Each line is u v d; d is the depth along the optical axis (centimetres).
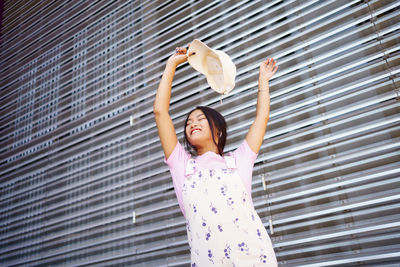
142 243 209
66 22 321
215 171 115
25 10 368
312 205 158
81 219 242
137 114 236
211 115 131
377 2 163
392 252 133
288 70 180
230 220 108
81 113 269
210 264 102
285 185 167
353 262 144
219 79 136
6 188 303
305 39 181
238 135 189
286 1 194
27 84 328
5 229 287
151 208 210
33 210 273
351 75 162
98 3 295
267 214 167
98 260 222
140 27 256
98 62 272
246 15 204
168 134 123
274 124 177
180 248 194
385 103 151
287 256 157
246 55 199
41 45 334
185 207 114
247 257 104
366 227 140
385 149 146
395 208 140
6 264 274
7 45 369
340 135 156
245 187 115
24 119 316
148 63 240
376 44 158
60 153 272
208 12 221
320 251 151
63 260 242
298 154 166
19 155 309
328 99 169
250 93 190
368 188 147
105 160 241
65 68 297
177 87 220
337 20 172
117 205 227
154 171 216
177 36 233
